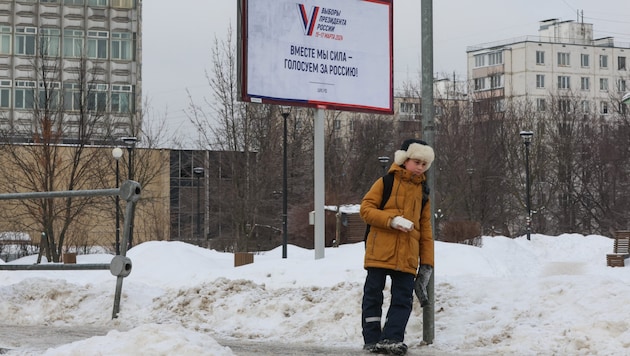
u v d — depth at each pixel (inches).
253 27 758.5
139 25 2645.2
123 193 381.7
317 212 773.9
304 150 1961.1
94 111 1729.8
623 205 2551.7
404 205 290.2
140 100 2608.3
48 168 1306.6
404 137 2652.6
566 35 4042.8
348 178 2289.6
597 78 3969.0
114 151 1414.9
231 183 1688.0
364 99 821.9
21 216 1562.5
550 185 2652.6
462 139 2368.4
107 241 1962.4
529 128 2701.8
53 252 1278.3
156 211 2135.8
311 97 788.0
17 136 1753.2
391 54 839.7
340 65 807.1
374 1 828.6
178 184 2345.0
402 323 290.7
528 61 3863.2
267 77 765.3
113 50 2618.1
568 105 3102.9
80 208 1375.5
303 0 785.6
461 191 2226.9
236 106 1672.0
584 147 2672.2
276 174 1763.0
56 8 2593.5
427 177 309.3
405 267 289.9
